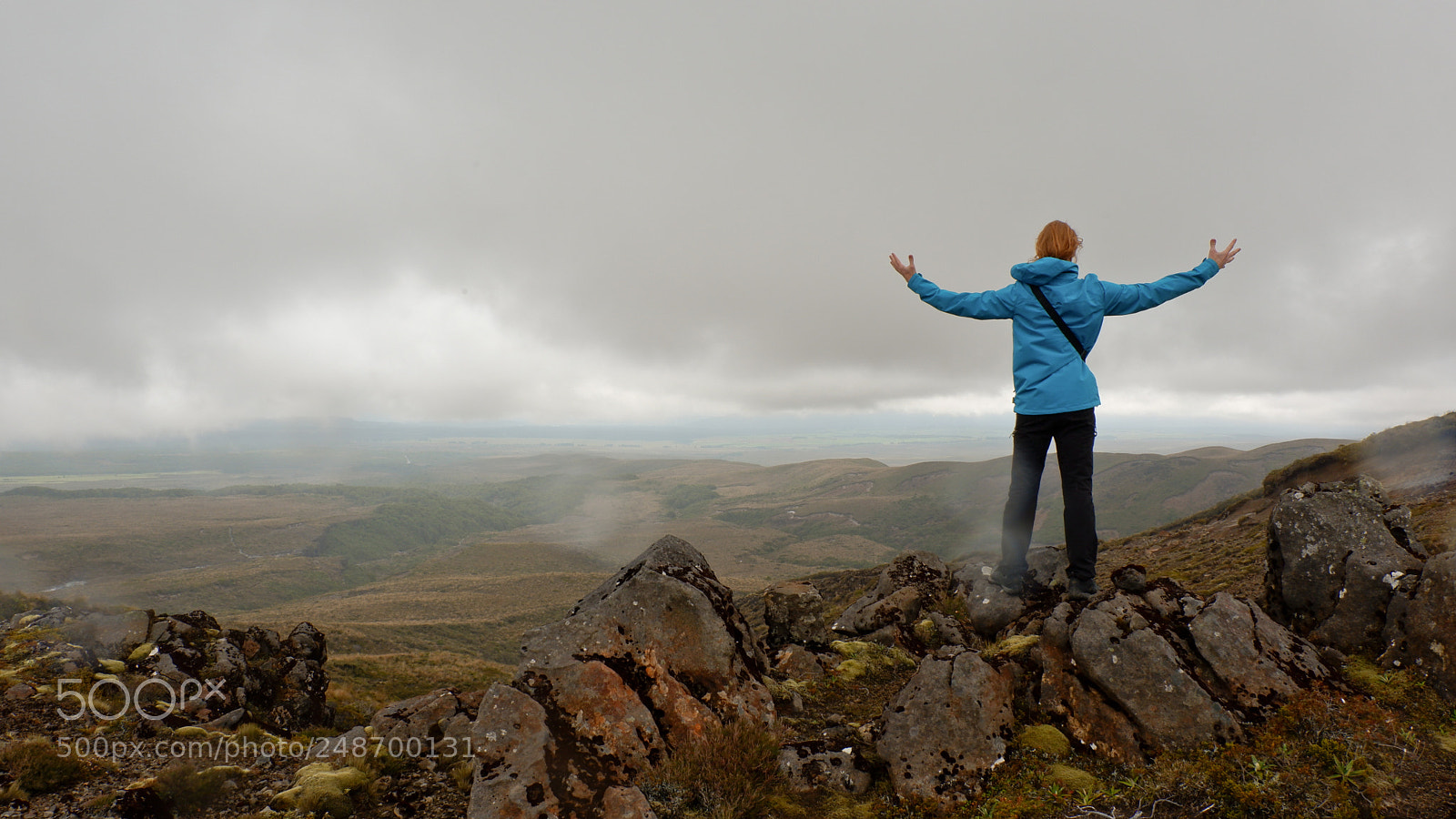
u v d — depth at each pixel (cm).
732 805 530
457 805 632
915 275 675
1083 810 469
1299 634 714
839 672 890
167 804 679
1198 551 2162
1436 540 1034
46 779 738
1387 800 410
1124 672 566
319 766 713
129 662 1402
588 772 556
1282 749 469
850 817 528
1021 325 620
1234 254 592
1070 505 651
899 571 1225
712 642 720
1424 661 557
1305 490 786
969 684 608
